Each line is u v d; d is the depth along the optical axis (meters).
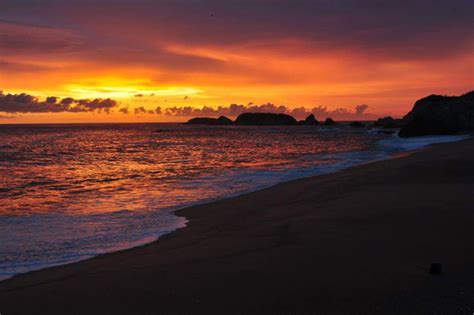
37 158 33.25
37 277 6.87
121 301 5.61
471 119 60.91
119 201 14.26
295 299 5.41
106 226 10.62
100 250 8.55
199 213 12.08
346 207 11.58
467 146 33.16
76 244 9.02
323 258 7.09
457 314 4.80
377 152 35.62
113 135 96.75
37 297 5.88
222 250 8.01
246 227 10.05
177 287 6.01
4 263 7.73
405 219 9.76
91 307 5.46
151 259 7.63
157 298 5.64
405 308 5.00
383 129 98.25
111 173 22.98
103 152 40.50
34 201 14.37
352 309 5.05
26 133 103.12
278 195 14.67
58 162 30.05
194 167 25.69
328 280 6.02
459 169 18.89
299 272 6.42
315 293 5.57
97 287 6.17
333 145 49.88
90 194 15.82
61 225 10.76
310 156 33.06
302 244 8.07
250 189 16.47
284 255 7.38
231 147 48.12
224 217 11.41
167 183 18.58
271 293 5.64
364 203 12.01
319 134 93.44
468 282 5.73
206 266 6.97
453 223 9.22
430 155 26.75
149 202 14.01
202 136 88.75
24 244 9.02
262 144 54.56
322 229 9.20
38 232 10.05
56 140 67.12
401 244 7.76
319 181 17.61
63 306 5.54
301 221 10.14
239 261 7.16
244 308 5.20
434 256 6.97
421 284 5.71
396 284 5.75
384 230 8.86
